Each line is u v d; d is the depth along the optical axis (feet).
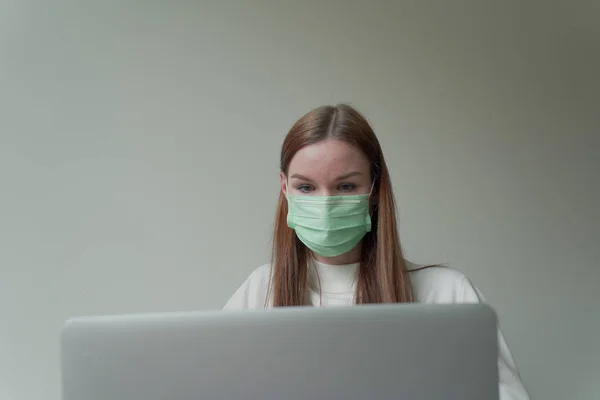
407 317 1.42
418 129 4.79
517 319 4.91
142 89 4.61
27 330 4.52
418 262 4.79
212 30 4.65
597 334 4.99
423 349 1.42
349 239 2.86
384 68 4.76
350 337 1.42
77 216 4.57
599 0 4.94
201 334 1.42
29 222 4.53
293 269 3.15
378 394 1.41
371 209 3.07
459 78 4.83
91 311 4.57
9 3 4.52
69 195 4.56
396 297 2.89
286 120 4.70
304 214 2.84
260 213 4.70
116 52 4.58
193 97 4.65
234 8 4.65
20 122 4.52
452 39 4.82
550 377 4.94
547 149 4.93
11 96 4.51
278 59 4.68
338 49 4.72
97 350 1.43
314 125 2.77
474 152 4.85
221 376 1.42
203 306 4.67
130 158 4.60
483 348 1.42
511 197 4.89
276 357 1.42
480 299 3.05
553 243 4.93
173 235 4.65
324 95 4.71
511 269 4.89
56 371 4.52
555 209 4.94
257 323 1.43
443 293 3.05
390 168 4.76
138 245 4.62
